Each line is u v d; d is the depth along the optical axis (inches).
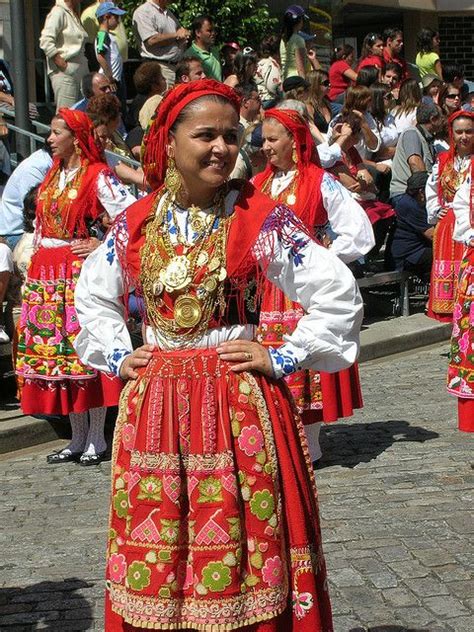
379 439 284.8
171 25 446.0
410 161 436.5
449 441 281.3
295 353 130.9
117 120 318.3
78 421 281.0
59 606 188.5
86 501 247.3
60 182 264.1
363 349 380.8
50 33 418.0
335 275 131.1
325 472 258.1
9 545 219.3
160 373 130.0
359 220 243.3
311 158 245.8
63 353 264.4
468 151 349.1
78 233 263.4
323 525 220.5
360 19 783.1
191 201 132.4
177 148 129.5
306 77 480.1
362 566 198.4
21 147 368.5
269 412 129.3
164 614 125.9
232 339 131.5
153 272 132.1
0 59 450.6
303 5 594.6
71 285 263.7
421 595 185.5
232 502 125.6
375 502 234.2
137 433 129.2
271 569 126.5
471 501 233.1
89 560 209.6
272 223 130.7
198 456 126.9
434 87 534.9
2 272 294.0
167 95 130.3
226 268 129.9
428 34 619.2
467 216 256.5
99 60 423.8
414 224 422.6
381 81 532.4
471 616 177.0
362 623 175.3
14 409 307.0
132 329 269.0
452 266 360.2
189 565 127.6
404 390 339.0
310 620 129.0
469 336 257.0
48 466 277.0
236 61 425.4
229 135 129.3
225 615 124.6
